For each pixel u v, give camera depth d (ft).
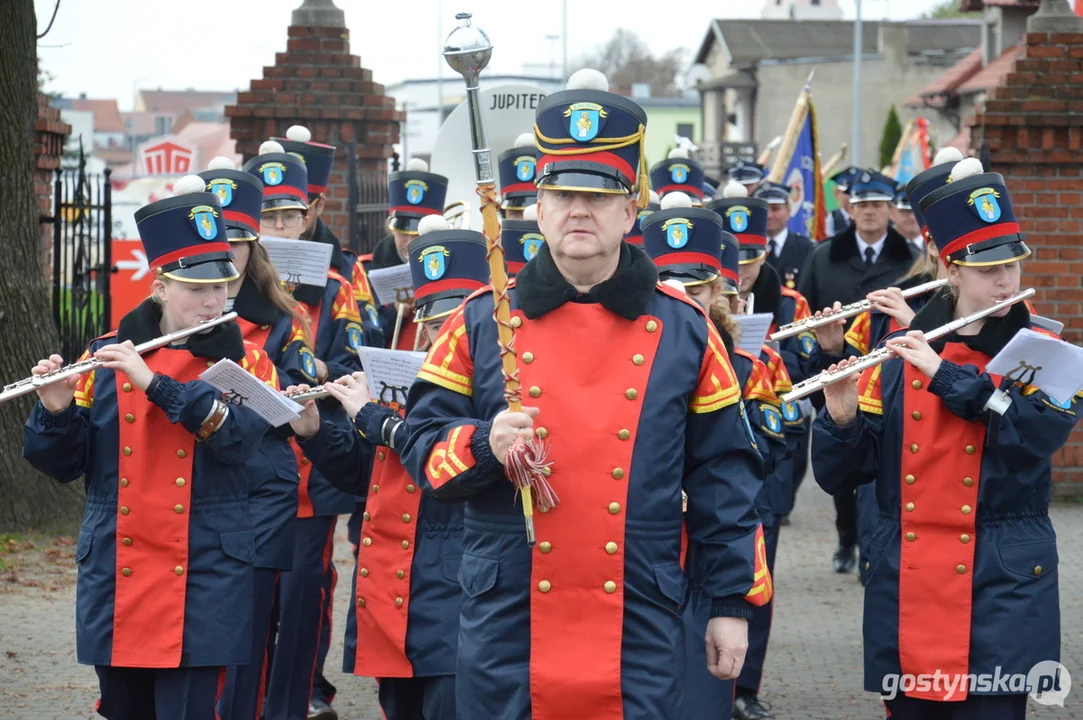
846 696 23.76
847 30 187.83
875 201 32.42
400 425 17.42
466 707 12.84
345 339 24.29
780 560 34.63
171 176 122.11
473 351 12.95
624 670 12.47
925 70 163.53
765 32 184.44
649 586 12.54
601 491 12.47
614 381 12.64
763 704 23.03
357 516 24.75
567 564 12.48
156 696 17.07
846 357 21.02
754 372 19.67
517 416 12.04
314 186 27.48
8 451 33.65
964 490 16.28
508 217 29.01
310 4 44.16
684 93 277.85
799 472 31.83
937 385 16.01
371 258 31.17
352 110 43.98
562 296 12.73
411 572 18.11
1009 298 16.39
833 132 165.68
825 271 33.04
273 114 43.83
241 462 17.06
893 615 16.63
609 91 12.64
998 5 111.45
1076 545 34.65
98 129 330.54
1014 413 15.85
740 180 42.78
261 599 19.53
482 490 12.60
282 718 21.52
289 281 24.03
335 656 26.58
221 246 17.17
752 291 25.71
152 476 16.90
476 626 12.76
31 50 33.65
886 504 16.87
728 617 12.62
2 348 33.45
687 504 12.96
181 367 17.11
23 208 33.68
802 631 28.07
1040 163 39.17
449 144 33.37
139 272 63.26
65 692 23.02
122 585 16.88
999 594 16.19
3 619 27.22
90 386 17.19
